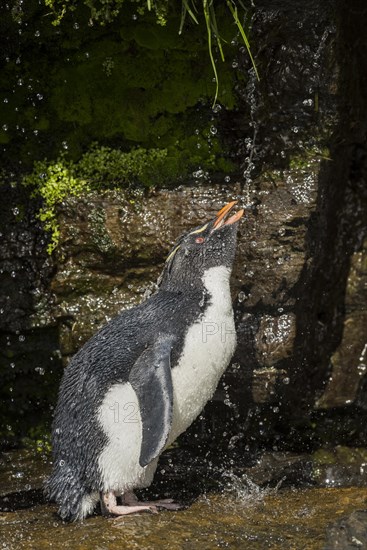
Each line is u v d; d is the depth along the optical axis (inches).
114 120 269.4
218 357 235.1
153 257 270.2
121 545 212.2
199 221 265.9
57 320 274.2
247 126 267.7
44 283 273.9
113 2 257.4
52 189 270.1
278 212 263.0
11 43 263.9
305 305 273.6
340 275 295.0
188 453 274.7
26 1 259.1
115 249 269.1
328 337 292.2
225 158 270.8
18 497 250.1
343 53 263.1
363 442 282.7
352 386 287.7
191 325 232.5
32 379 283.0
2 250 273.1
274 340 265.4
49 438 283.6
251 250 265.0
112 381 226.5
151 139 270.5
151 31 262.1
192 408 238.1
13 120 268.4
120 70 266.4
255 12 256.2
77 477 227.8
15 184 271.4
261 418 275.9
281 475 265.7
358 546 201.2
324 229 275.7
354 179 298.8
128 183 269.1
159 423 216.5
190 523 227.0
